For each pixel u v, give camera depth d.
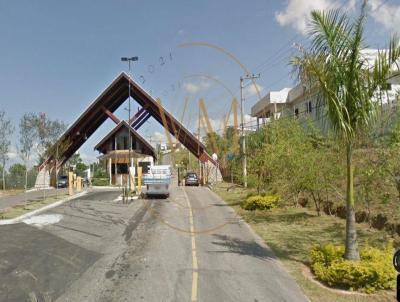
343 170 14.34
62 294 8.00
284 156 18.12
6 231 15.69
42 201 28.22
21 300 7.72
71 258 11.02
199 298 7.61
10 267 10.14
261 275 9.08
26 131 31.41
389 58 8.36
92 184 51.34
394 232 12.94
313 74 8.48
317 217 17.61
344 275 7.96
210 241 13.09
